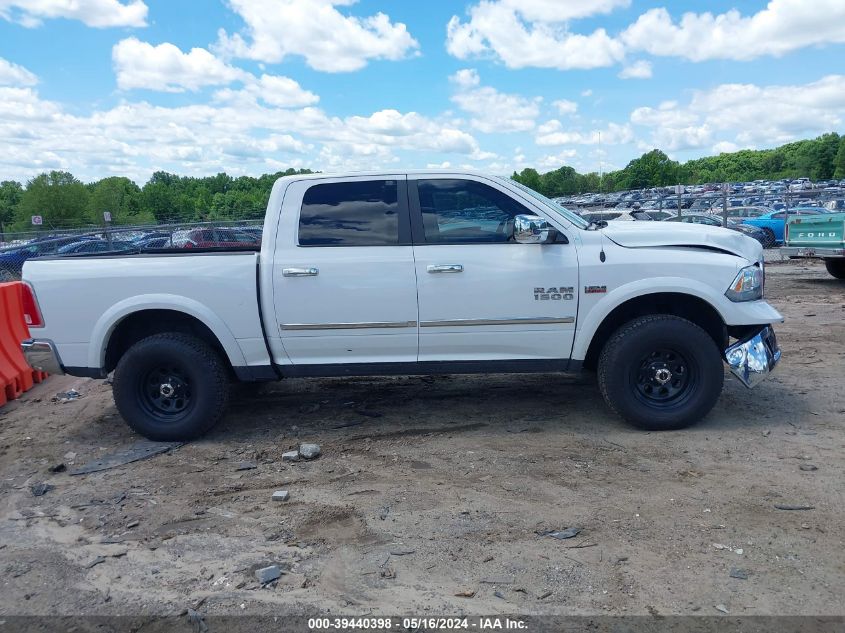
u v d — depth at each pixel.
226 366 5.96
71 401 7.21
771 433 5.34
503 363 5.52
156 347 5.55
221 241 14.83
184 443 5.70
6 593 3.55
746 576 3.42
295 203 5.54
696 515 4.07
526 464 4.93
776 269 16.81
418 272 5.38
